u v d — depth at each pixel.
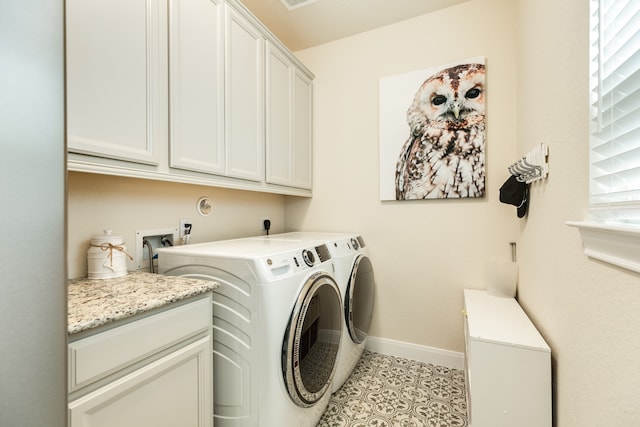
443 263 2.02
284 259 1.20
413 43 2.09
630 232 0.51
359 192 2.30
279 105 1.99
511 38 1.82
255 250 1.26
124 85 1.02
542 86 1.19
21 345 0.30
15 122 0.29
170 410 0.91
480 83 1.86
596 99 0.73
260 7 1.97
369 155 2.26
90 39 0.92
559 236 1.00
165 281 1.08
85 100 0.90
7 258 0.29
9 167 0.29
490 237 1.89
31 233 0.31
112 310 0.75
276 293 1.08
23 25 0.31
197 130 1.33
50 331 0.32
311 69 2.48
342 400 1.61
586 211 0.79
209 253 1.19
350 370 1.77
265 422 1.06
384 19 2.11
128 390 0.78
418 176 2.05
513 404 1.09
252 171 1.71
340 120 2.37
